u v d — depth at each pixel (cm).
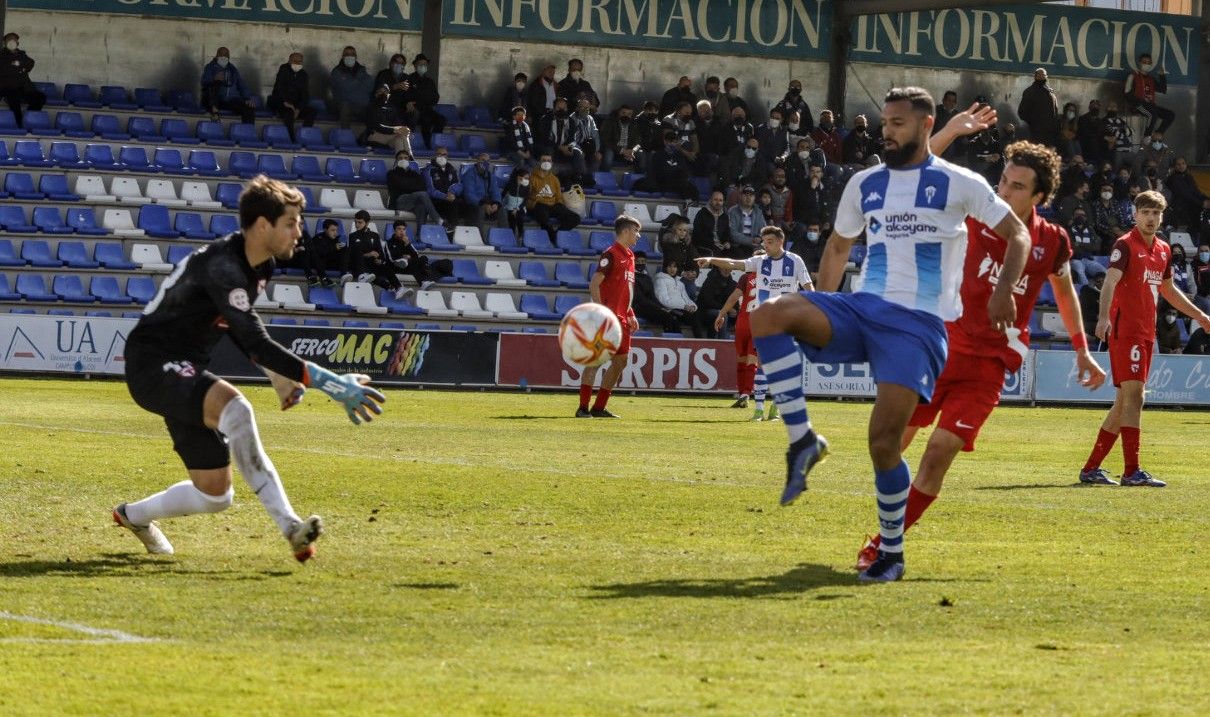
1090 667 1156
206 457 1581
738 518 2080
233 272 1489
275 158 6912
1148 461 3431
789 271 4888
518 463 2838
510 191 6881
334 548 1717
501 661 1136
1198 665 1169
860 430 4150
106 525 1848
